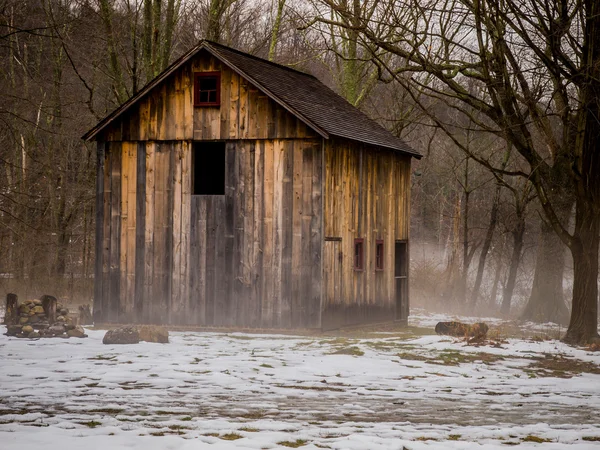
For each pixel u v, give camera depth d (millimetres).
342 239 87000
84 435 30359
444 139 165000
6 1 129625
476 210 182125
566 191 93000
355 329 89438
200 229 87188
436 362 57969
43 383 44312
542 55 67875
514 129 93688
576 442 31047
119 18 142500
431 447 29281
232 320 85688
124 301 89250
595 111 69938
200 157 97188
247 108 86125
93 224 163125
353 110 104812
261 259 85125
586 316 71375
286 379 48250
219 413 36219
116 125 90250
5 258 143625
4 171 140875
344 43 134375
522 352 63938
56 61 138000
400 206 101375
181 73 88250
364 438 30656
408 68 79375
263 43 138875
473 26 72125
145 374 48438
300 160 84188
